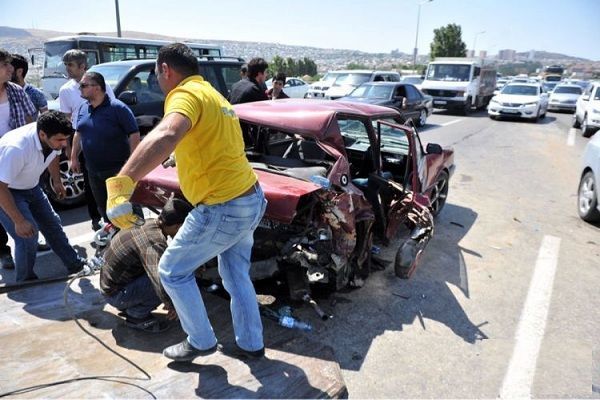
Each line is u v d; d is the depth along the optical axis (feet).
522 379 9.55
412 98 48.34
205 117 6.98
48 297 11.29
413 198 13.52
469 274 14.35
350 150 14.70
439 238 17.31
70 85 15.10
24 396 7.75
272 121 11.68
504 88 63.31
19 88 13.46
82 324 10.16
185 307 7.91
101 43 41.60
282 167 11.64
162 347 9.46
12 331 9.73
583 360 10.25
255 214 7.88
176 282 7.79
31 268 12.13
